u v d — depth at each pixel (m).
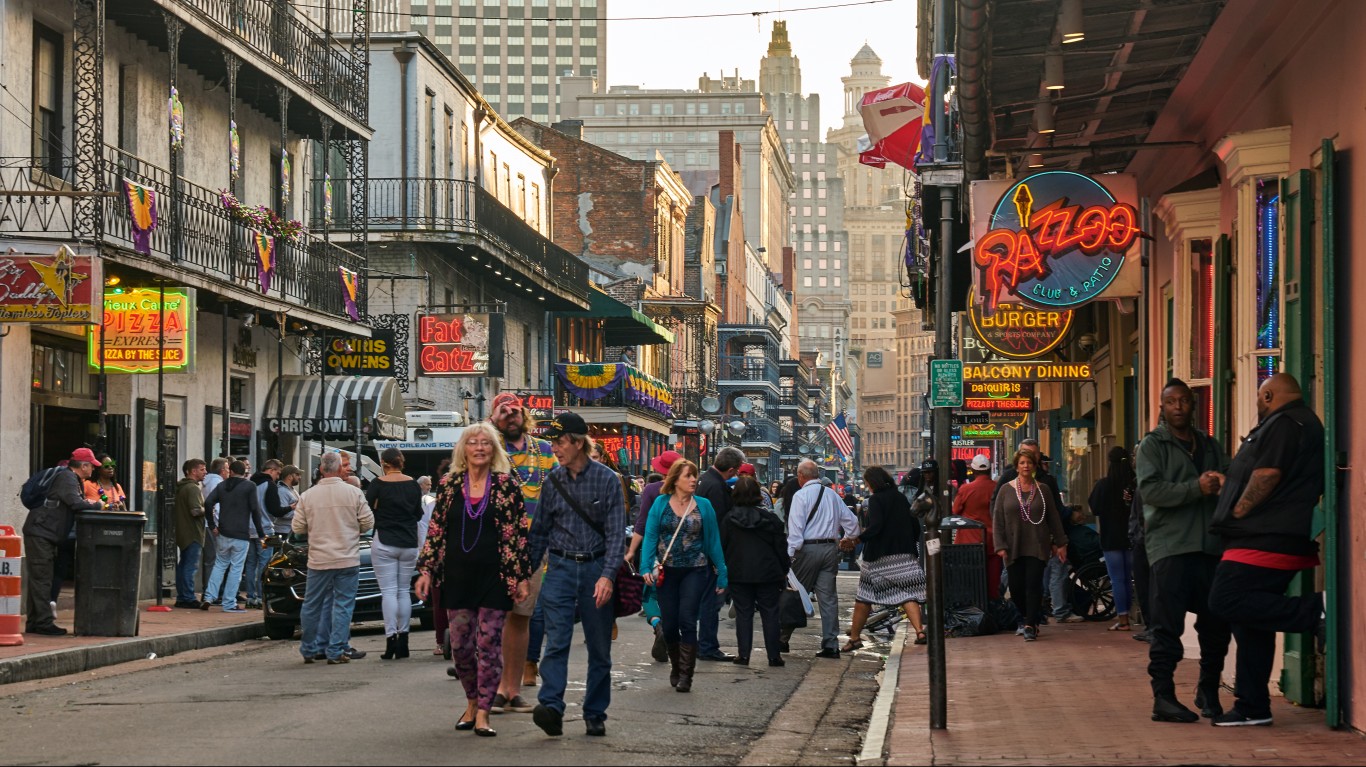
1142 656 13.96
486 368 33.38
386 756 8.67
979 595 17.09
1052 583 18.88
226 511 20.00
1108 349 21.62
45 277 17.55
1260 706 9.24
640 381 47.56
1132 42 12.23
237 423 26.33
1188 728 9.24
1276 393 8.97
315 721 10.13
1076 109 14.39
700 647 15.09
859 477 147.50
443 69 38.34
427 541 9.83
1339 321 9.24
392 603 14.85
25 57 19.58
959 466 26.91
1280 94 11.15
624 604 10.07
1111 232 13.60
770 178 136.12
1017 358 19.81
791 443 103.06
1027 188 13.67
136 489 22.20
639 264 67.06
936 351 16.44
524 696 11.60
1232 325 12.45
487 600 9.63
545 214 50.59
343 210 35.97
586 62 192.00
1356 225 9.00
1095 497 17.08
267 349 27.44
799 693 12.79
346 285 27.80
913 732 9.45
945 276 16.22
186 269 21.08
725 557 14.90
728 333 87.00
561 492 9.85
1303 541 8.90
